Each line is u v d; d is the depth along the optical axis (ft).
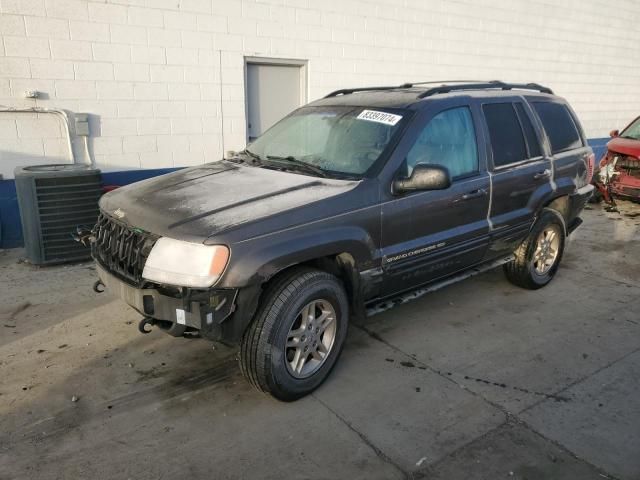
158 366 12.11
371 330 14.21
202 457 9.22
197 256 9.29
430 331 14.21
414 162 12.39
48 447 9.39
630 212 29.35
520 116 15.78
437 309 15.66
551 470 9.07
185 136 23.34
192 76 22.89
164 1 21.48
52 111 20.11
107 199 12.10
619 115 47.70
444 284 14.01
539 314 15.43
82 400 10.79
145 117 22.18
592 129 45.57
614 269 19.58
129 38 21.09
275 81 25.64
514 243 15.72
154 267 9.60
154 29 21.53
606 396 11.31
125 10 20.76
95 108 21.02
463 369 12.32
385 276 12.09
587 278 18.57
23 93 19.52
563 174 16.93
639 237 24.12
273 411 10.57
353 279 11.45
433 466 9.12
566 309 15.84
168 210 10.38
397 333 14.06
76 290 16.20
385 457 9.32
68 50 19.99
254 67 24.79
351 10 26.89
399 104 13.30
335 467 9.05
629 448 9.66
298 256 10.10
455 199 13.23
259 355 10.04
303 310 10.59
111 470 8.86
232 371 12.00
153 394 11.04
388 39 28.86
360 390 11.38
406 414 10.56
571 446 9.69
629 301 16.55
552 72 39.63
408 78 30.42
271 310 10.04
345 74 27.66
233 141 24.75
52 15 19.42
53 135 20.47
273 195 10.93
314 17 25.75
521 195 15.29
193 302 9.34
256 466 9.04
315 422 10.25
